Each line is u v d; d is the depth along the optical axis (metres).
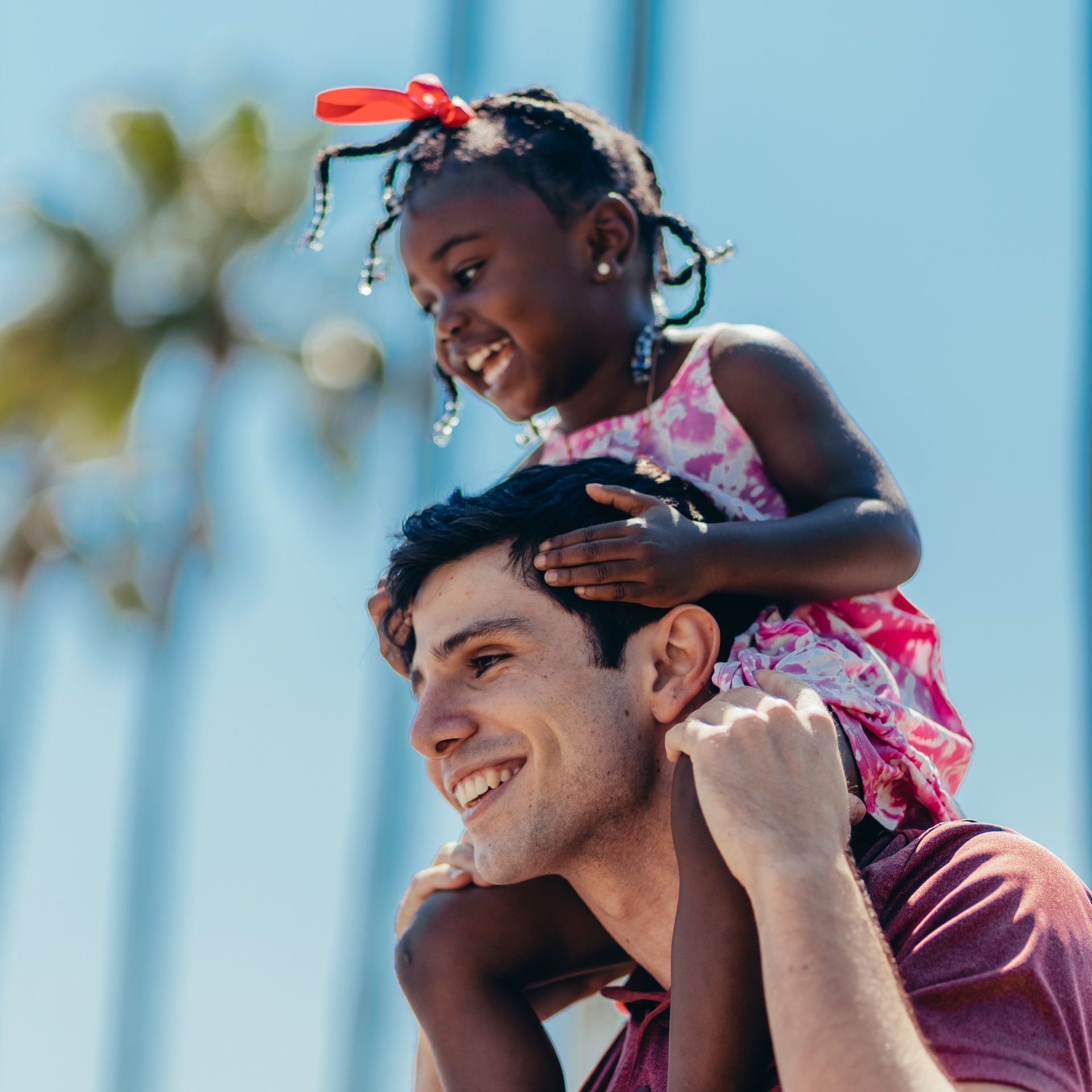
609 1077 2.47
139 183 21.95
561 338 3.14
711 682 2.40
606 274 3.17
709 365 2.93
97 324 21.75
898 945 2.08
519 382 3.19
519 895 2.63
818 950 1.92
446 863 2.73
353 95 3.23
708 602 2.51
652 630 2.39
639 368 3.10
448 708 2.36
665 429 2.96
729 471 2.85
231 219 21.98
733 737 2.15
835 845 2.04
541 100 3.37
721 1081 2.09
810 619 2.68
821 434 2.79
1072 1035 1.97
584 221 3.18
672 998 2.16
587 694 2.33
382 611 2.65
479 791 2.36
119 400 21.75
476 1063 2.50
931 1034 1.95
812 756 2.14
